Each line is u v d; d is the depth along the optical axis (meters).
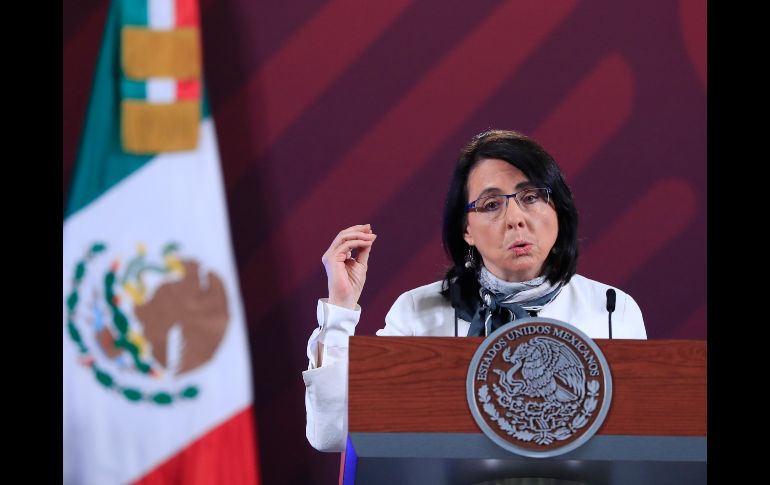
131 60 11.71
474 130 11.94
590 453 5.59
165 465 11.49
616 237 11.89
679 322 11.79
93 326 11.51
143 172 11.70
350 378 5.65
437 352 5.68
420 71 11.99
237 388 11.64
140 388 11.52
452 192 8.25
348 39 11.99
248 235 11.78
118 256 11.58
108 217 11.61
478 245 7.99
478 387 5.63
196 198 11.73
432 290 8.49
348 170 11.91
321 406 7.48
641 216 11.91
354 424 5.61
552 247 8.09
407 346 5.68
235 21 11.92
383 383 5.64
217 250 11.72
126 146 11.66
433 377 5.65
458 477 5.82
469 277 8.29
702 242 11.87
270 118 11.89
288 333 11.74
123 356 11.52
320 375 7.51
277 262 11.80
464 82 11.97
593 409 5.62
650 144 11.96
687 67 11.99
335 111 11.94
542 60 12.02
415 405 5.62
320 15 11.99
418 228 11.88
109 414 11.45
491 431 5.57
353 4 12.01
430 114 11.96
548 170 7.97
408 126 11.96
